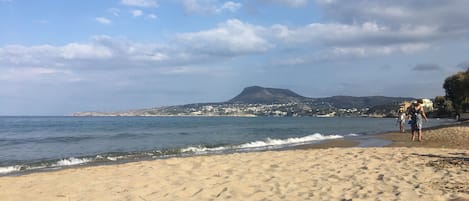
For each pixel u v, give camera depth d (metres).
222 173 10.25
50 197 7.95
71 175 10.46
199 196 7.69
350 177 9.16
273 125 76.62
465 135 24.48
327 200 7.04
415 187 7.80
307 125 75.88
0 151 24.53
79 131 52.84
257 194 7.68
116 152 21.78
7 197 8.00
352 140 27.09
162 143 29.98
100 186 8.87
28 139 36.53
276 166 11.29
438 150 14.83
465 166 10.26
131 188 8.58
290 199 7.21
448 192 7.28
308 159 12.75
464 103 79.94
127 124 83.69
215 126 70.94
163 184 8.94
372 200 6.89
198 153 20.45
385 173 9.53
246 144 25.80
